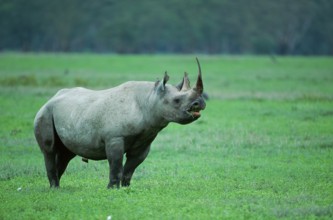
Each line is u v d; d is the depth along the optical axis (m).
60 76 159.38
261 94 114.94
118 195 39.72
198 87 39.47
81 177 49.25
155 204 37.78
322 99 104.06
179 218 34.78
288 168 52.12
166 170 51.97
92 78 151.50
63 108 42.66
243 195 40.62
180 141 66.31
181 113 39.56
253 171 51.25
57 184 44.25
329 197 39.94
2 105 94.31
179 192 41.38
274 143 64.25
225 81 148.88
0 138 67.50
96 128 41.16
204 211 36.09
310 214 35.44
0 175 49.34
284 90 124.31
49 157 43.84
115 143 40.62
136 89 41.25
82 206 37.62
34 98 104.25
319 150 60.53
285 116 83.56
